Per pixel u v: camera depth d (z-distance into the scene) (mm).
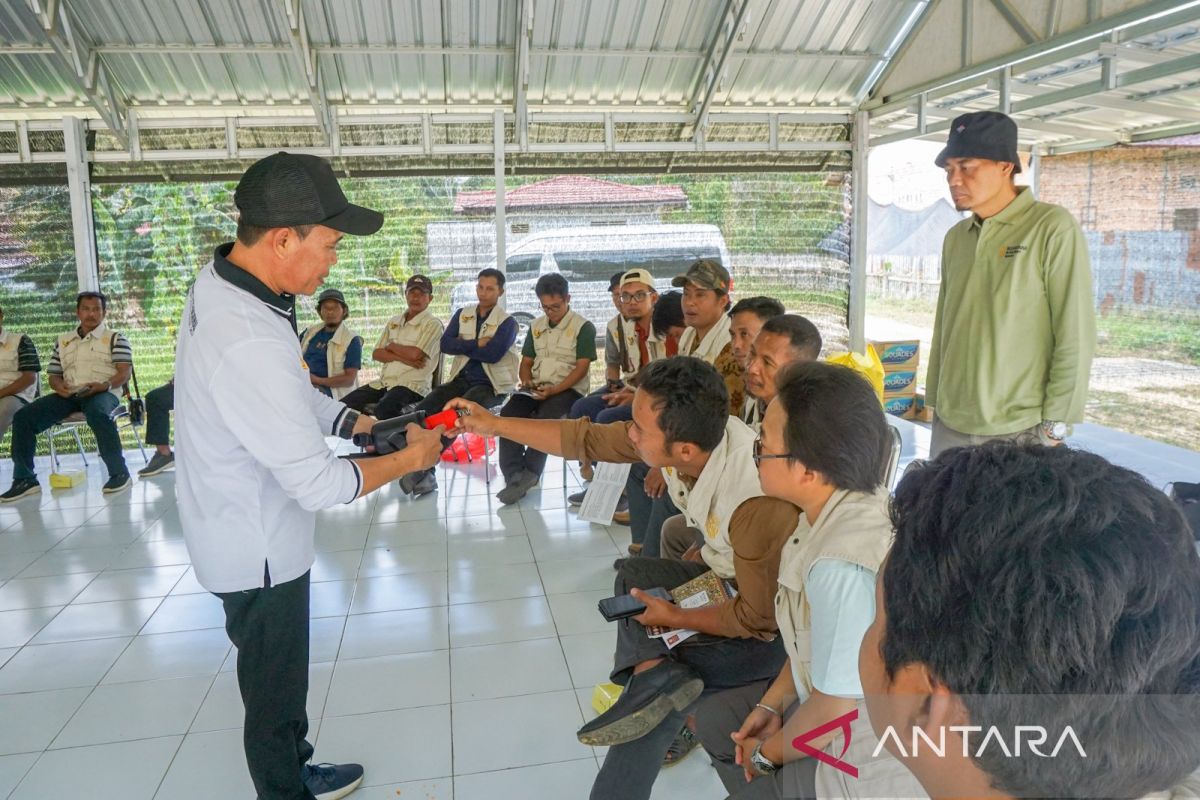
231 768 2307
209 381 1634
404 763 2283
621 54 5438
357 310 5941
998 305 2412
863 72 5797
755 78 5766
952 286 2617
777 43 5504
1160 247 5508
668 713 1497
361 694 2648
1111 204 5840
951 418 2586
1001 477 478
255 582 1748
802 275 6262
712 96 5566
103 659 2945
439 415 2027
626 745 1605
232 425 1631
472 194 5879
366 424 2096
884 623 553
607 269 6066
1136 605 436
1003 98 4449
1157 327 5570
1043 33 4090
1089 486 464
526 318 6043
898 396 6039
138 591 3533
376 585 3514
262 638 1792
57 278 5617
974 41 4691
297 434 1663
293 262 1699
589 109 5859
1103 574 432
